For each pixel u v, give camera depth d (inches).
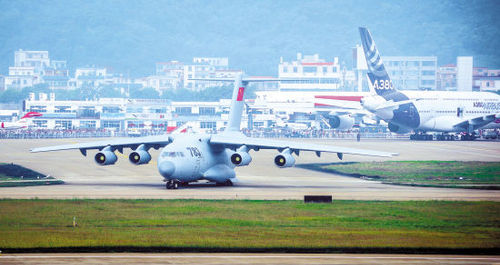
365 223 4648.1
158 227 4402.1
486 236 4215.1
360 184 7598.4
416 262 3540.8
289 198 6023.6
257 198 5979.3
